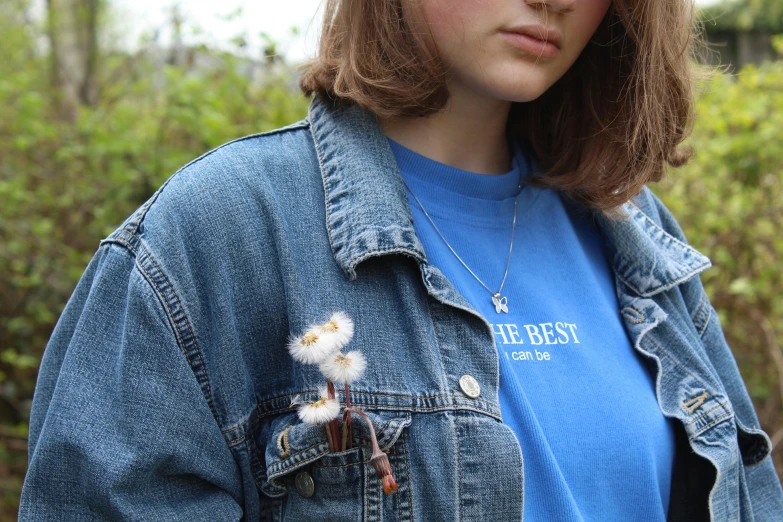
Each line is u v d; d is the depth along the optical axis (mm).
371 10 749
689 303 914
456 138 800
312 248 716
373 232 716
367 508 685
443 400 699
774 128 1863
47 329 2135
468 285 764
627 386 792
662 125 839
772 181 1913
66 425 670
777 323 1897
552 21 729
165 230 698
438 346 718
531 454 715
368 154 753
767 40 4785
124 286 700
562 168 854
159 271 688
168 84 2037
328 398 672
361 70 750
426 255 760
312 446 686
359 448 688
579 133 854
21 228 2014
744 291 1793
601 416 758
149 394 673
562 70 763
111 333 693
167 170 1908
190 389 681
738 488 849
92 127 2012
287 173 740
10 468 2002
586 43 788
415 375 705
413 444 693
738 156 1894
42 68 2760
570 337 782
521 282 787
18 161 2107
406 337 714
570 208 888
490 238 795
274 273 708
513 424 722
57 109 2389
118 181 1918
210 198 707
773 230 1896
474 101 782
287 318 708
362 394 692
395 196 741
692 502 833
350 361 662
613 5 808
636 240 865
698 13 883
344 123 768
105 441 667
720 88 1981
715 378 852
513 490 694
